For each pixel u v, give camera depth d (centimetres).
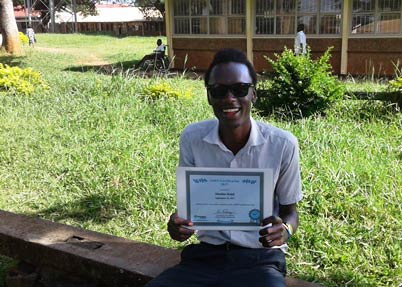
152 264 283
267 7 1488
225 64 227
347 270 357
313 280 348
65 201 497
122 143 640
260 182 225
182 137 251
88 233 323
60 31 4516
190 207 230
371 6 1364
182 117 771
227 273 230
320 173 508
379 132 684
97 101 864
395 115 760
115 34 3919
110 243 310
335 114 796
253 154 239
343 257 369
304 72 817
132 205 478
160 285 226
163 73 1440
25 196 513
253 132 238
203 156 245
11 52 1881
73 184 537
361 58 1410
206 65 1614
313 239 395
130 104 848
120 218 460
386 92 841
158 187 500
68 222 455
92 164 579
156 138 664
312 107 812
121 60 1881
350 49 1414
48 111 830
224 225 231
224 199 228
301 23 1458
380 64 1391
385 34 1365
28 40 2481
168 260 288
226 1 1536
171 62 1535
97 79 1045
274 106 845
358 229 407
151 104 851
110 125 732
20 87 970
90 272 293
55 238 316
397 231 402
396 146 621
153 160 571
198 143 245
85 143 661
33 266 330
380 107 800
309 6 1435
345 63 1425
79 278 316
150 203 475
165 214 462
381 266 360
